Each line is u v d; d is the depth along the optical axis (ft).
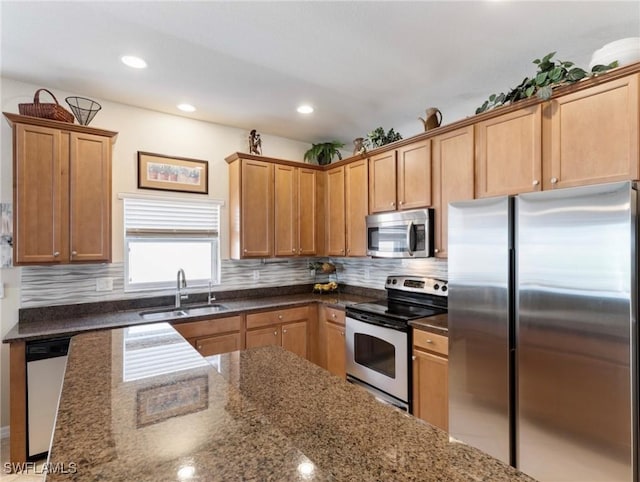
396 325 8.69
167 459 2.57
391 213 10.09
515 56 7.52
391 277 11.54
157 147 10.66
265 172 11.85
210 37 6.80
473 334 6.75
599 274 5.04
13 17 6.12
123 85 8.89
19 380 7.36
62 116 8.40
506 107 7.36
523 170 7.10
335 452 2.93
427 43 7.02
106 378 4.18
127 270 10.28
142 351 5.25
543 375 5.67
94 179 8.82
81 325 8.32
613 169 5.78
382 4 5.87
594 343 5.09
